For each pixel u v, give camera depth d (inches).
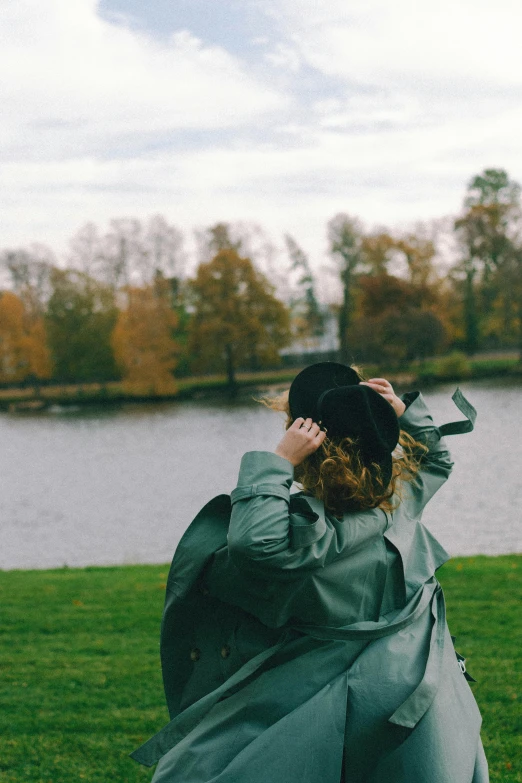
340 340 3321.9
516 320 3159.5
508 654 221.3
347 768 77.5
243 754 75.6
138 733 178.4
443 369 2849.4
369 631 80.5
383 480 84.3
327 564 80.0
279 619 80.1
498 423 1514.5
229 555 77.9
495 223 3235.7
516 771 150.5
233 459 1385.3
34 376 3344.0
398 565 85.4
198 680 86.4
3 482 1242.6
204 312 2898.6
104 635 260.2
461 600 285.6
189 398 2955.2
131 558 664.4
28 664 228.7
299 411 88.8
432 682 78.5
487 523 708.7
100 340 3139.8
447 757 77.2
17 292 3371.1
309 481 84.6
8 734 178.9
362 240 3280.0
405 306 3137.3
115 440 1807.3
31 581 363.3
